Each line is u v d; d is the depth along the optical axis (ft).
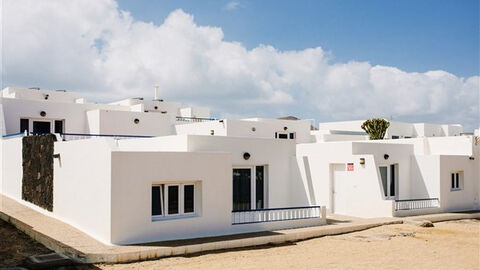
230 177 46.19
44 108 83.15
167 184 42.83
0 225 47.80
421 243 47.11
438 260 40.04
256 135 92.89
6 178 69.41
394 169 69.56
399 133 134.41
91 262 34.94
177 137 52.95
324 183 64.90
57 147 51.52
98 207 41.19
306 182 59.62
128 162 39.86
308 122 104.78
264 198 59.11
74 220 46.57
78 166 45.85
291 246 44.34
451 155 70.13
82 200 44.73
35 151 57.98
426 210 65.31
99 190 41.04
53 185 52.37
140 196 40.42
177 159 42.57
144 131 88.99
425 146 78.07
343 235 50.37
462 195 71.72
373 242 47.06
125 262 35.83
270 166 59.36
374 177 60.75
